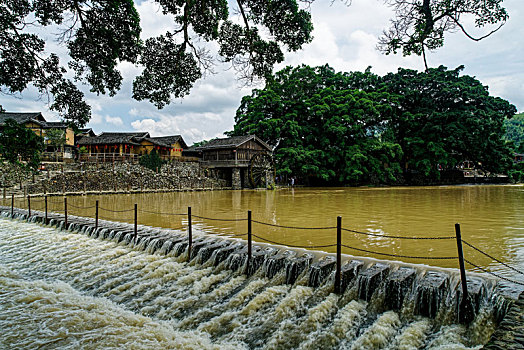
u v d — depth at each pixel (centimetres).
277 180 4269
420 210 1515
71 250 909
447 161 3869
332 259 631
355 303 516
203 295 598
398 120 4266
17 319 489
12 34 689
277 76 4231
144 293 623
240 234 981
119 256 850
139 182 2811
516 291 473
